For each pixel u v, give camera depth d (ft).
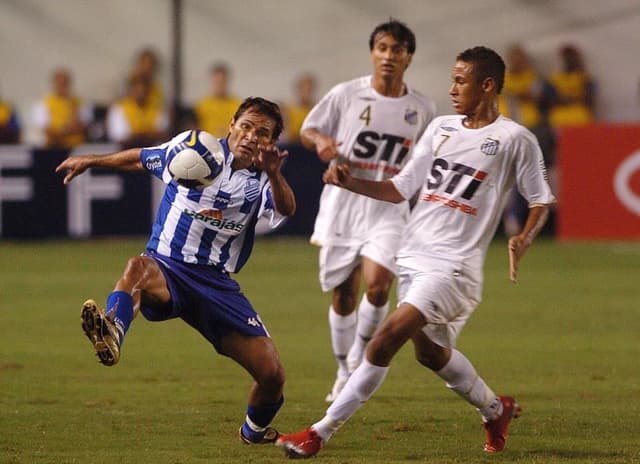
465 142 72.79
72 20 263.90
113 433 78.18
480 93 72.69
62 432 78.38
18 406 87.40
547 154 210.79
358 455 72.23
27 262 186.09
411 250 73.26
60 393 92.84
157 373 102.06
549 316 135.54
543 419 83.35
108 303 67.31
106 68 264.72
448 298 71.31
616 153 203.31
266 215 71.46
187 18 261.65
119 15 263.08
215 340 71.61
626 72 252.42
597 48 253.24
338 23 260.83
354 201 96.73
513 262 70.95
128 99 225.35
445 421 82.84
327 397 92.22
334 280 97.19
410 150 98.48
